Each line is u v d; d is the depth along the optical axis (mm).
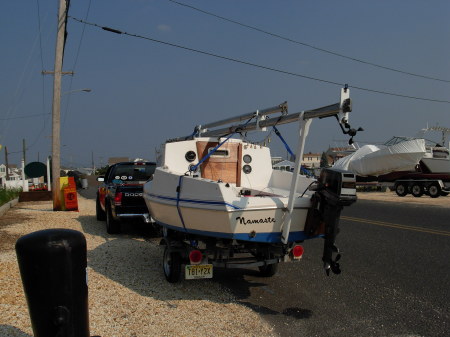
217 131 9266
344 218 16094
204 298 6426
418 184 28719
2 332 4508
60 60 17172
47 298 3283
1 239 10047
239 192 8172
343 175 5652
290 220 6055
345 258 9266
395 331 5320
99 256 8578
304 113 5891
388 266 8531
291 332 5254
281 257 6555
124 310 5609
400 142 29906
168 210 7031
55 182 17125
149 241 10656
